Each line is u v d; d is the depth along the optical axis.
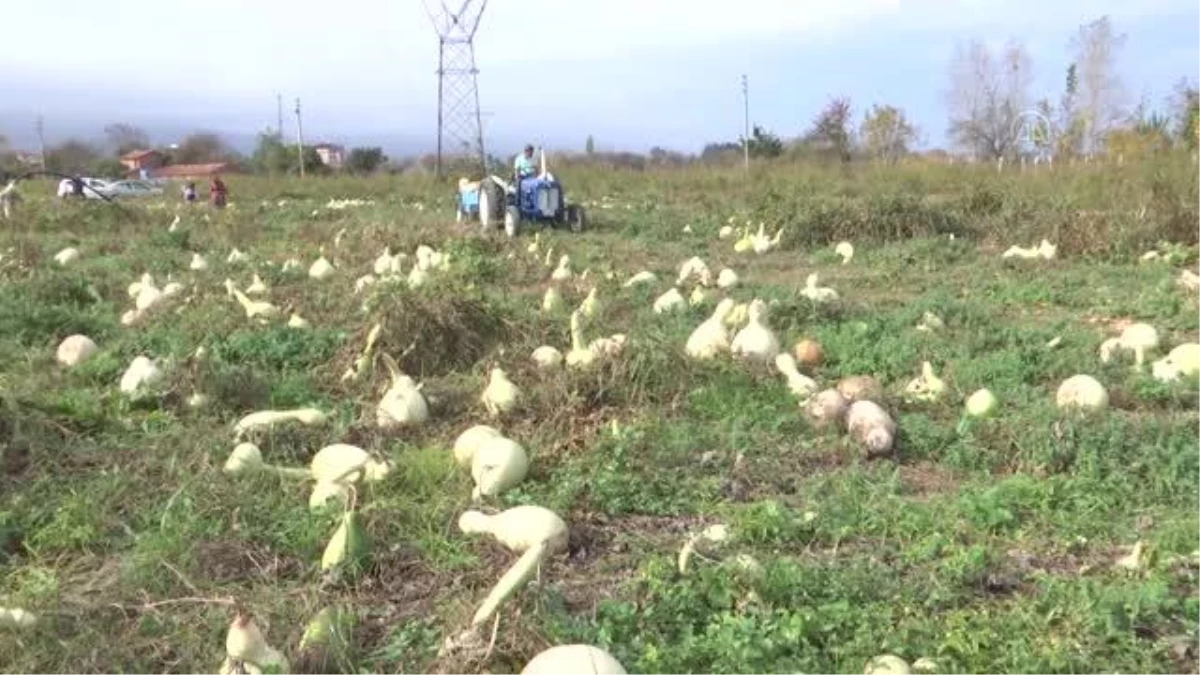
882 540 5.57
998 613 4.62
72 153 80.06
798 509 6.00
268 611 4.57
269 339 9.67
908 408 8.02
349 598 4.87
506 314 9.71
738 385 8.12
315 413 7.40
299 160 67.75
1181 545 5.39
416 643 4.41
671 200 33.34
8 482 6.26
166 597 4.81
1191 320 11.34
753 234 20.03
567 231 22.66
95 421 7.36
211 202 35.12
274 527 5.61
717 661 4.15
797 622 4.37
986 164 33.62
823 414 7.43
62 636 4.46
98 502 5.88
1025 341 9.94
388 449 7.03
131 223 24.97
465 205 24.66
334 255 18.12
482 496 5.99
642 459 6.63
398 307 9.16
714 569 4.77
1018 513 5.88
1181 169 21.44
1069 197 21.22
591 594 4.91
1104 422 7.14
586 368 7.88
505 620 4.18
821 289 12.17
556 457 6.70
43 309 11.18
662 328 10.29
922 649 4.27
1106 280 14.39
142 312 11.59
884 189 28.98
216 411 7.87
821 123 54.25
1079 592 4.72
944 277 15.12
